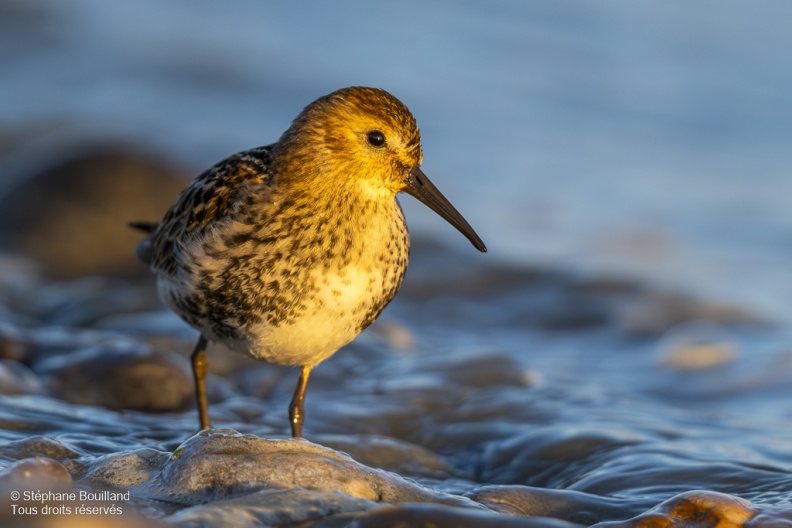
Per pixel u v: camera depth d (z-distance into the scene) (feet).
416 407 33.40
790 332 45.70
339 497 20.58
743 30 88.94
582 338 45.42
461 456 30.35
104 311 42.65
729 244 57.77
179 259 26.53
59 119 67.05
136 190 52.47
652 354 43.21
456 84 78.23
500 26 88.99
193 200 27.40
